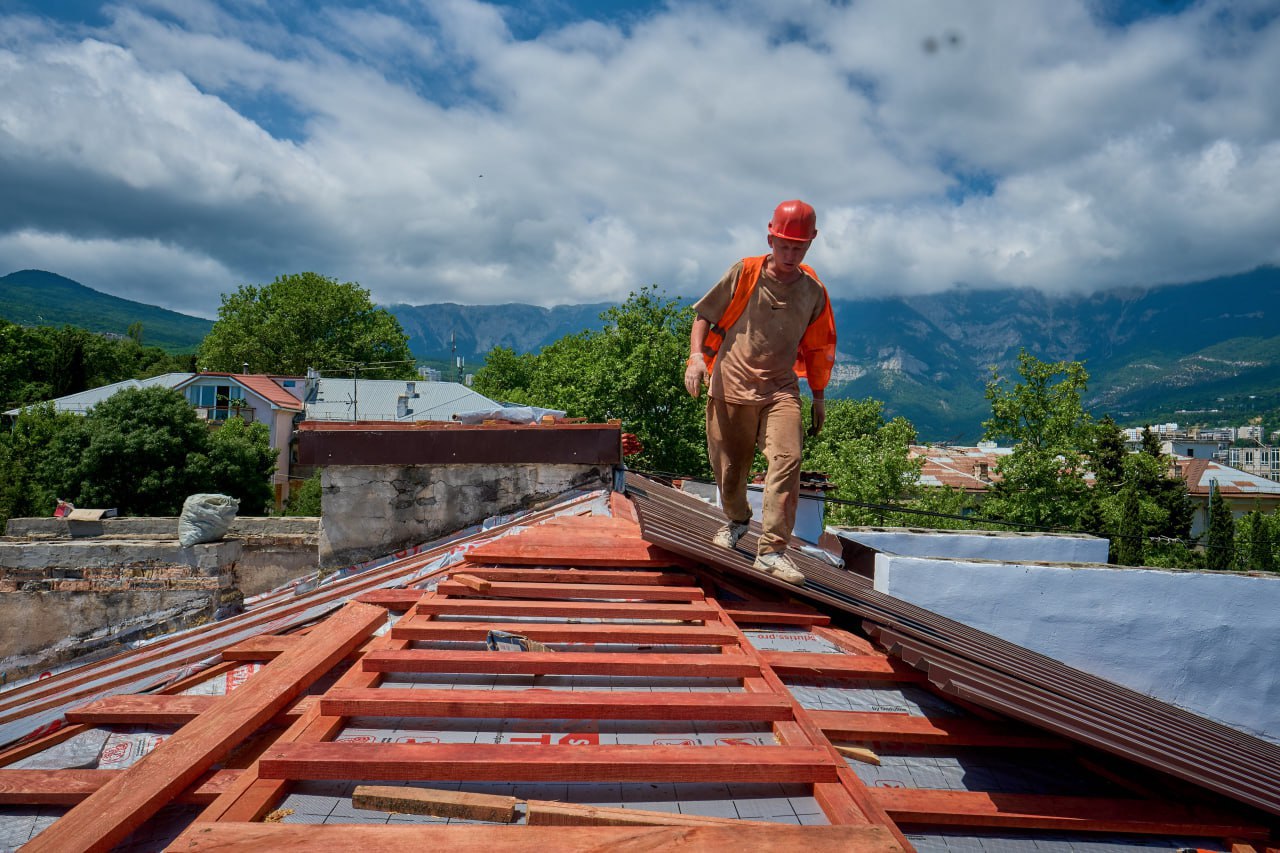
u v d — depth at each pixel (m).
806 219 3.56
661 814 1.99
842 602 4.20
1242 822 2.72
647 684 3.10
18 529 12.75
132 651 4.44
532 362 73.31
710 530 5.50
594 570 4.60
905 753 2.99
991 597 6.61
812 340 4.01
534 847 1.78
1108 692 4.88
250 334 67.81
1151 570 6.68
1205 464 55.00
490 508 8.02
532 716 2.59
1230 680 6.65
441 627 3.40
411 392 50.16
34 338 58.53
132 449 31.16
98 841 1.83
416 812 2.04
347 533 7.97
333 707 2.56
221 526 10.28
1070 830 2.63
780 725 2.66
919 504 28.56
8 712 3.22
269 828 1.80
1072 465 26.55
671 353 34.44
